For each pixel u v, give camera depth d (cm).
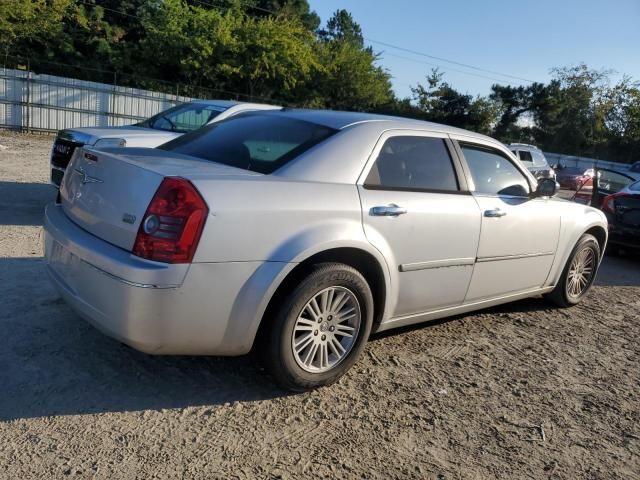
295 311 335
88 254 317
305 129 391
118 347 392
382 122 409
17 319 418
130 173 320
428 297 417
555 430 349
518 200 486
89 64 3634
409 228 386
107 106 2531
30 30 3048
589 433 350
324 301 351
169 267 294
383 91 4438
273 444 305
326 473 286
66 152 750
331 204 348
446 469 299
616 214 917
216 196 307
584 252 584
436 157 428
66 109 2444
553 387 406
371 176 378
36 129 2389
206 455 290
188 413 326
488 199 453
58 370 355
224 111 840
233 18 3538
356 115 422
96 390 339
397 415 346
